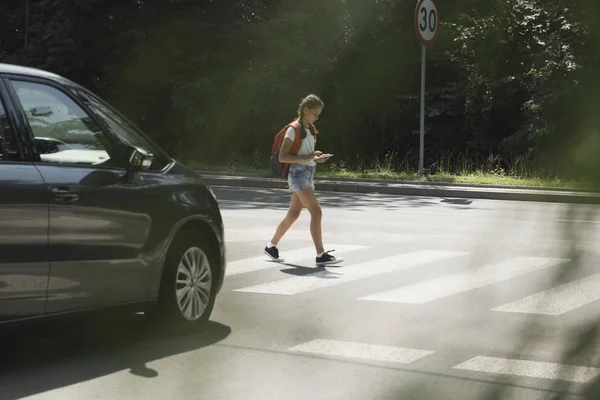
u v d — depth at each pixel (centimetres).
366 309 780
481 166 2572
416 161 2903
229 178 2358
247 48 3173
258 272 980
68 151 596
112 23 3262
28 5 3616
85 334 674
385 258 1074
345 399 502
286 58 3122
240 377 553
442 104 2917
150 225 641
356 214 1576
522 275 906
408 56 3020
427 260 1056
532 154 2302
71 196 580
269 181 2286
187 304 683
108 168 621
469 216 1558
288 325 715
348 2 3131
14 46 3934
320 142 3056
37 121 584
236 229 1330
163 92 3256
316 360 599
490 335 670
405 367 576
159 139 3209
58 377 552
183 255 676
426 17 2316
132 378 549
